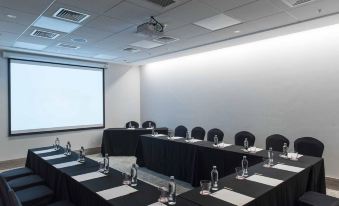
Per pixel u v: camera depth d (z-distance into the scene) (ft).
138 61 24.73
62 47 18.30
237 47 18.86
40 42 16.74
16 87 19.92
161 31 12.69
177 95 23.71
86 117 23.97
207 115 21.17
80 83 23.62
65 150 13.20
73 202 8.38
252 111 18.11
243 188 7.14
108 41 16.56
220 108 20.18
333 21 12.85
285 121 16.34
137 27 12.91
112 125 25.89
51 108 21.80
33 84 20.80
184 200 6.45
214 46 18.34
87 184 7.70
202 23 12.96
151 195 6.82
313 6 10.77
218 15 11.80
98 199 6.79
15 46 17.92
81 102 23.66
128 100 27.22
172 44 17.52
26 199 8.85
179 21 12.62
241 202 6.22
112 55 21.50
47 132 21.49
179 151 14.83
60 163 10.37
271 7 10.85
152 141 16.74
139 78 27.86
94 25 13.19
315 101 14.96
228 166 12.33
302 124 15.53
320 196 8.46
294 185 8.29
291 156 10.77
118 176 8.51
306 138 12.34
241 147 13.19
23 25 13.10
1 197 7.40
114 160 20.08
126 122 26.94
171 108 24.36
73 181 8.29
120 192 7.04
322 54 14.62
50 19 12.23
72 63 22.94
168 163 15.53
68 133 22.82
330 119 14.37
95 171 9.13
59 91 22.27
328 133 14.46
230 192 6.87
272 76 16.93
